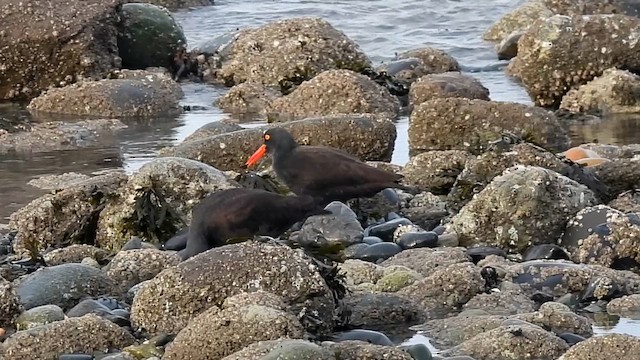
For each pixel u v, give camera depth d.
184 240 37.59
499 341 27.05
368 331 28.62
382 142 48.88
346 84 59.25
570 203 37.81
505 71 72.69
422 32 85.81
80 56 68.44
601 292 31.86
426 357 26.62
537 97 64.00
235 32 74.12
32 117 62.03
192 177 39.25
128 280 33.62
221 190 36.66
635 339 25.66
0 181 47.59
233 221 34.91
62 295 31.64
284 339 25.53
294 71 68.31
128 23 73.12
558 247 36.47
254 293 27.62
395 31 86.19
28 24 68.50
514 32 77.88
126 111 61.94
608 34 63.72
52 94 63.78
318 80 59.84
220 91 69.06
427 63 71.31
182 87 70.31
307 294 28.97
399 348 26.53
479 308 30.73
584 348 25.67
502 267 33.56
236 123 56.44
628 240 35.47
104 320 28.47
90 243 39.50
